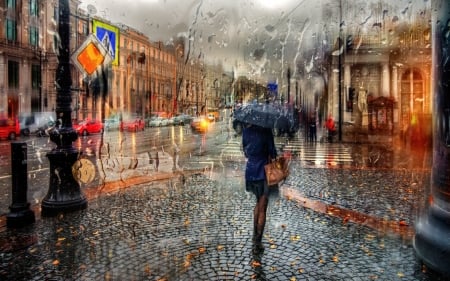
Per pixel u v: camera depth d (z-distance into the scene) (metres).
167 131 32.97
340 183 8.23
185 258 3.88
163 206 6.16
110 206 6.16
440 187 3.73
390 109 26.02
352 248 4.13
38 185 8.12
